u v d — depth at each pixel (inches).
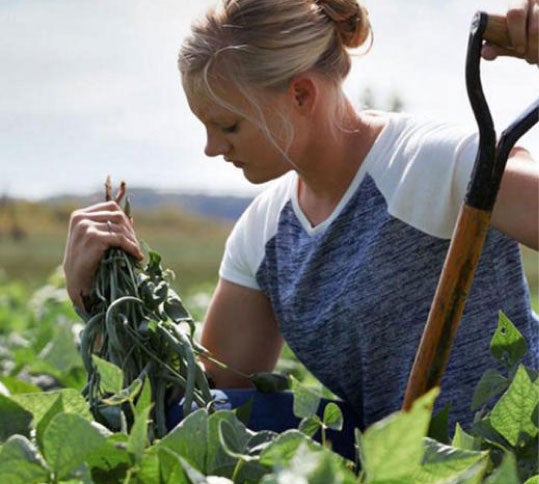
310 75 117.6
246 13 115.3
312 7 118.6
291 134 117.9
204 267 1771.7
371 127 123.9
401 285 119.1
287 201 130.0
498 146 84.9
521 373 76.7
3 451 61.9
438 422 84.4
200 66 115.6
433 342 86.9
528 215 108.7
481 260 118.6
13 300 334.6
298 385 81.0
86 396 101.4
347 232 122.2
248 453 70.6
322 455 50.9
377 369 122.0
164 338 102.0
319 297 124.5
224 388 139.2
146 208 2412.6
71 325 193.0
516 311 119.9
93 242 107.3
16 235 2091.5
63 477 61.9
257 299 136.7
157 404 101.1
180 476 65.5
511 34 95.2
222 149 119.6
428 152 116.9
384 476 54.4
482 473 74.4
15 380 137.3
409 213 117.8
